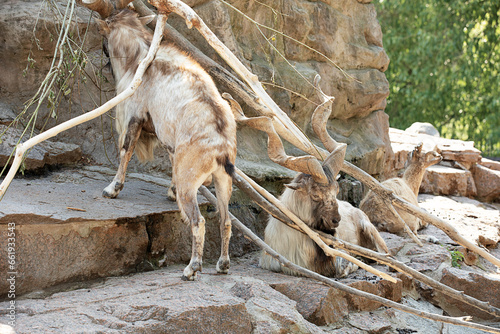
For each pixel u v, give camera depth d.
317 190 4.43
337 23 7.68
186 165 3.90
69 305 3.41
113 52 4.77
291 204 4.63
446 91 17.61
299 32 7.13
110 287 3.81
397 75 18.44
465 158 9.97
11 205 3.89
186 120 3.98
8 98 5.77
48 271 3.83
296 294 4.23
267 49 6.86
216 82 5.98
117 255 4.19
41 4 5.60
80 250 3.99
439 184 9.38
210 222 5.15
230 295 3.66
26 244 3.74
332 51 7.57
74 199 4.46
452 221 7.48
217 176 3.99
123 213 4.25
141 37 4.68
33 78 5.77
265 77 6.54
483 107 17.78
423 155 6.88
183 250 4.77
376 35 8.37
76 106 5.81
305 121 7.22
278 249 4.74
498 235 7.32
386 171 8.66
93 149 5.75
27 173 5.08
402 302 5.00
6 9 5.67
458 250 6.14
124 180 4.99
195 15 4.29
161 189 5.28
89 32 5.76
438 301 5.26
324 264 4.70
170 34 5.19
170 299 3.50
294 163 4.30
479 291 5.28
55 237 3.87
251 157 6.29
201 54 5.13
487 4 16.66
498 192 9.89
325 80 7.45
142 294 3.61
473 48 17.14
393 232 6.29
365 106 8.03
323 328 4.11
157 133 4.32
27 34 5.57
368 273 5.00
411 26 18.38
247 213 5.71
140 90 4.46
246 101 4.82
